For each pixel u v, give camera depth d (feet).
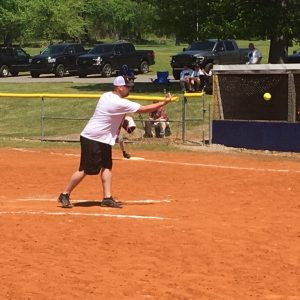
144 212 34.12
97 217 32.09
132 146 66.49
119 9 296.30
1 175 49.83
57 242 26.68
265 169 53.06
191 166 54.39
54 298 19.47
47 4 228.22
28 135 76.69
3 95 72.38
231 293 20.36
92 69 140.87
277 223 31.40
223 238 27.84
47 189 43.93
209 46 122.31
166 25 106.01
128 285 20.92
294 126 62.54
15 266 22.89
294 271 23.02
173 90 106.83
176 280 21.66
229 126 65.87
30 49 253.44
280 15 98.12
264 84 65.00
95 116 34.32
